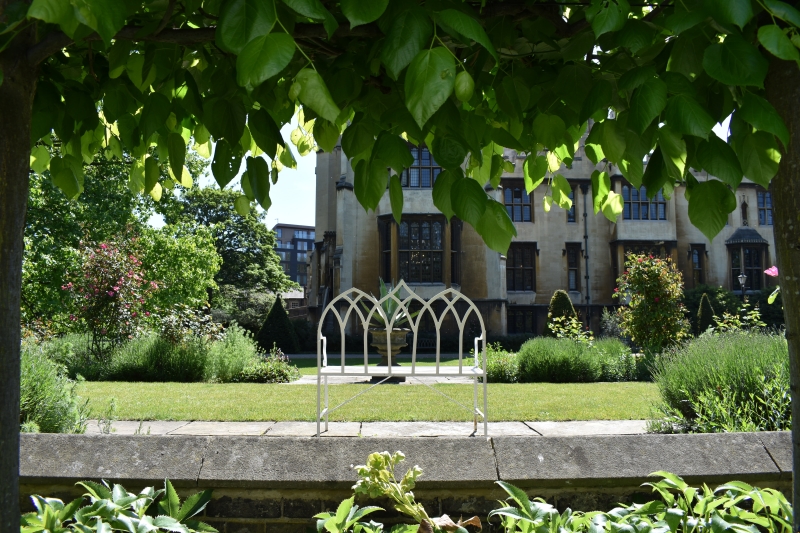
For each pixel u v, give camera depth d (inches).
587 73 67.9
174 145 75.9
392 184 55.1
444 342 829.8
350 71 66.2
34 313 560.7
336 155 962.1
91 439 96.0
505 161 100.1
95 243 534.9
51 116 77.0
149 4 65.2
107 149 106.2
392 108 67.4
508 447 96.0
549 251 951.6
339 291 869.8
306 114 78.8
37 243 542.9
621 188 949.2
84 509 63.7
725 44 47.3
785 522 64.1
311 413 228.5
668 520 60.0
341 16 59.7
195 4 64.7
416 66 41.2
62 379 187.5
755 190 989.8
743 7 43.7
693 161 59.0
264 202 70.0
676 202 964.0
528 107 78.9
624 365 449.1
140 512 66.9
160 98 68.7
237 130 70.4
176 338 442.3
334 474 90.7
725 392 164.1
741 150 57.0
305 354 802.8
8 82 52.9
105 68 79.9
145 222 677.9
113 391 305.1
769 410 156.3
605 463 93.6
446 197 53.9
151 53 69.9
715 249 971.3
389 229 881.5
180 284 673.6
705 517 65.5
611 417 221.0
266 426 202.2
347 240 876.6
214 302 1112.2
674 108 47.2
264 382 402.9
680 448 96.6
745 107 48.0
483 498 92.4
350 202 882.8
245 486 90.6
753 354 178.2
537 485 92.0
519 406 248.7
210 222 1193.4
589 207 958.4
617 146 66.9
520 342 860.6
